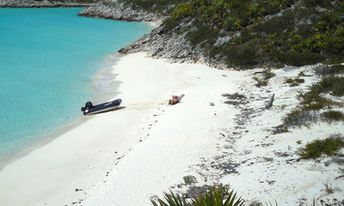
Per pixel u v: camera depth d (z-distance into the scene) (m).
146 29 69.19
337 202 13.37
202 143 21.94
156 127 25.22
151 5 82.25
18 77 37.56
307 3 44.78
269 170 16.98
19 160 21.98
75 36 60.22
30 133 25.59
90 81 37.16
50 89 34.44
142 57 47.03
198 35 46.69
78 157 22.16
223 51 42.34
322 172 15.52
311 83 29.62
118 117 28.02
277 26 42.53
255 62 39.25
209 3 51.84
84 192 18.33
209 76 37.62
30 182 19.64
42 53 47.81
